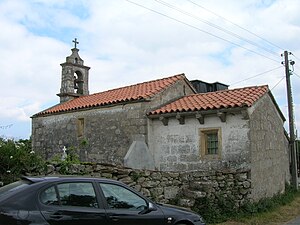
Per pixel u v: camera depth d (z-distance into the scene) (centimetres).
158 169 1342
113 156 1438
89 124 1561
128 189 607
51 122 1770
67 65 2030
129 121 1398
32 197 505
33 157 800
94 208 552
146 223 593
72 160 935
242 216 1037
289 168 1781
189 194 981
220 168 1202
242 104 1156
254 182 1167
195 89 1694
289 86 1853
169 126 1334
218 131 1223
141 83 1739
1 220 469
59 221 508
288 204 1341
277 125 1511
